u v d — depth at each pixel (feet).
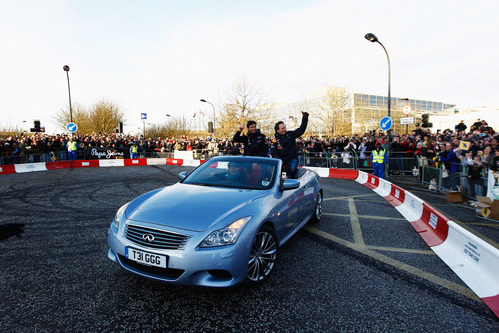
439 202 23.84
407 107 53.16
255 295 8.83
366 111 159.53
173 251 7.79
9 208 20.11
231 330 7.14
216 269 7.83
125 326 7.25
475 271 9.90
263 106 108.78
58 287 9.15
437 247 12.74
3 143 51.70
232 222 8.43
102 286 9.23
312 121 134.62
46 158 57.31
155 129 173.78
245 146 21.13
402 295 8.96
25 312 7.79
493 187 19.65
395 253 12.41
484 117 119.96
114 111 147.84
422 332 7.17
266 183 11.44
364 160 46.29
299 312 7.97
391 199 23.70
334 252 12.44
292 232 12.70
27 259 11.34
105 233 14.66
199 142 80.53
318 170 46.34
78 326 7.23
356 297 8.80
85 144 66.85
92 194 25.58
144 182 33.17
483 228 16.55
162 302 8.36
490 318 7.80
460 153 27.48
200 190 10.68
